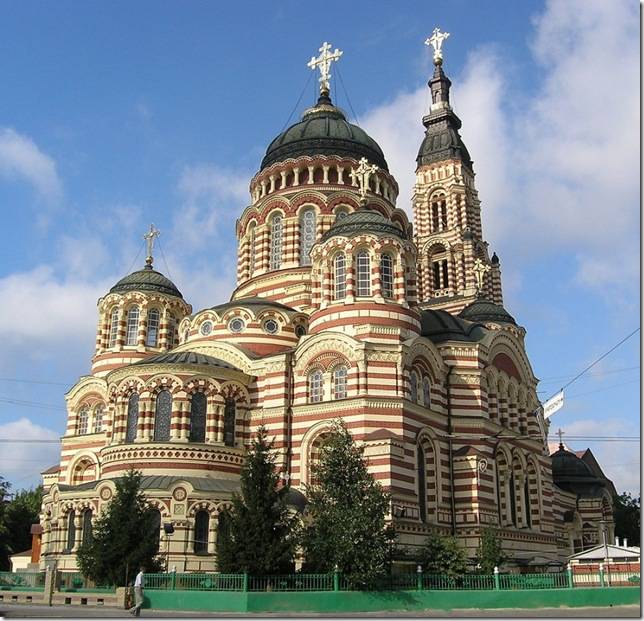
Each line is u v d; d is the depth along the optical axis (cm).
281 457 6475
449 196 11712
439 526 6338
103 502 6031
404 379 6344
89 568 5191
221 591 4581
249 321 7406
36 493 12025
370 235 6900
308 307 7906
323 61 9862
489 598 4922
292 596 4559
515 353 8019
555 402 6081
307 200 8444
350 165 8681
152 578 4944
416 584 4966
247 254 8906
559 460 10012
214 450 6347
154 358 6838
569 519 9312
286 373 6756
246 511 4869
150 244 9269
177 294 8969
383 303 6725
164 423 6425
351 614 4538
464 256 11281
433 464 6494
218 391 6562
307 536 4941
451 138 12150
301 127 9138
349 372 6347
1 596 5519
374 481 5191
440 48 12962
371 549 4766
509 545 6919
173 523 5744
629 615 4466
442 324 7444
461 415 6956
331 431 5762
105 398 8012
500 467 7244
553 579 5222
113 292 8750
